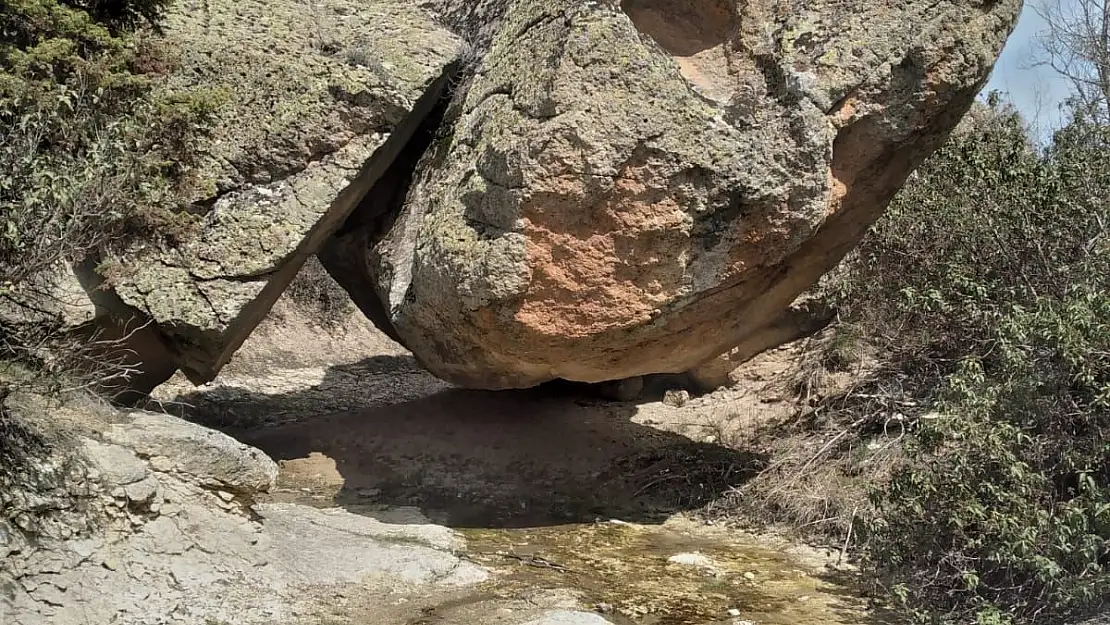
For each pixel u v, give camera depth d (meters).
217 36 6.65
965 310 7.07
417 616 4.73
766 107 5.77
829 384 8.55
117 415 4.99
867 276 8.60
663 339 6.22
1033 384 5.18
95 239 4.98
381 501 7.13
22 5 4.97
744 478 7.37
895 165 6.12
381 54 6.91
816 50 5.75
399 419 8.62
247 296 6.30
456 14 7.66
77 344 5.04
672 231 5.57
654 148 5.43
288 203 6.47
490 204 5.68
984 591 4.90
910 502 5.04
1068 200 7.01
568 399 9.12
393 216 7.41
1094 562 4.41
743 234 5.71
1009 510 4.75
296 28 6.97
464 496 7.32
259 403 9.64
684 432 8.55
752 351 8.86
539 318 5.77
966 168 7.92
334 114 6.64
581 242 5.60
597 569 5.73
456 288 5.80
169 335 6.22
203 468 5.03
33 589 4.14
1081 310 5.07
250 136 6.44
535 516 6.94
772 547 6.27
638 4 6.19
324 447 8.15
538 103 5.55
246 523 5.12
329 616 4.64
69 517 4.42
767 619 4.93
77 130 5.04
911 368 8.12
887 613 5.04
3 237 4.50
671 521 6.88
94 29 5.26
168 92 6.11
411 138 7.48
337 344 13.16
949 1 5.71
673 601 5.18
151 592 4.47
